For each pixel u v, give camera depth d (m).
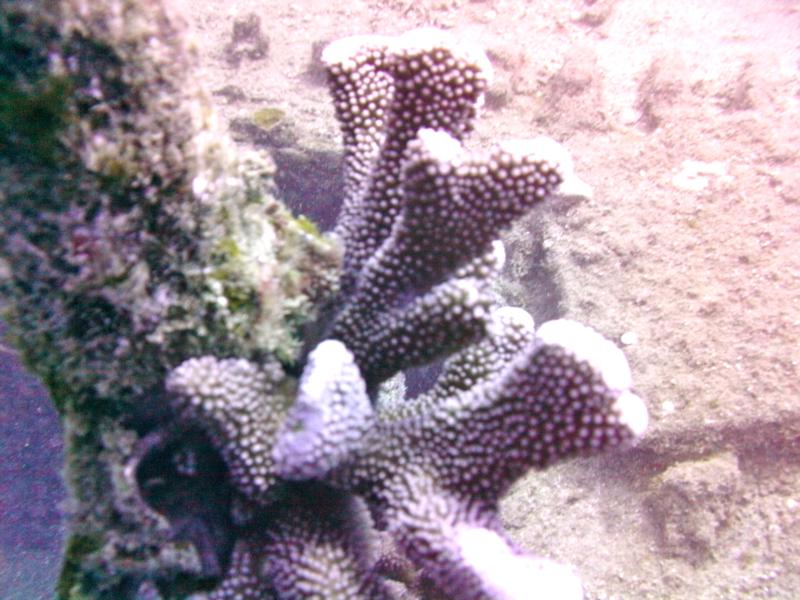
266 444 0.22
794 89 0.93
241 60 0.97
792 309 0.62
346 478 0.23
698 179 0.77
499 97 0.89
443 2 1.10
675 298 0.65
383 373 0.24
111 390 0.23
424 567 0.22
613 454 0.60
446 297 0.22
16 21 0.18
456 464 0.22
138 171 0.20
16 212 0.20
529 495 0.60
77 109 0.19
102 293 0.21
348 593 0.23
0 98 0.19
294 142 0.80
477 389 0.23
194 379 0.21
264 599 0.24
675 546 0.53
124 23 0.19
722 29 1.14
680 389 0.59
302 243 0.24
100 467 0.23
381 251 0.24
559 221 0.73
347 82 0.26
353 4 1.11
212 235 0.22
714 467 0.55
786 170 0.77
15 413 0.81
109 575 0.25
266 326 0.23
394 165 0.24
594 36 1.08
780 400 0.56
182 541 0.24
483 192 0.22
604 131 0.85
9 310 0.22
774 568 0.51
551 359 0.21
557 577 0.21
